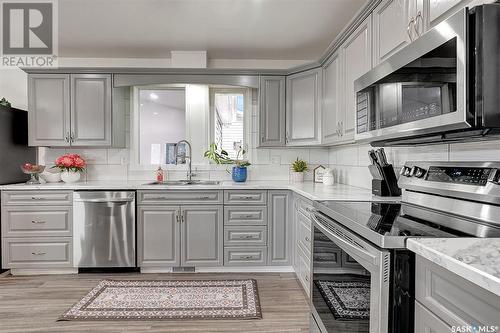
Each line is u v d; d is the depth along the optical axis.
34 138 3.30
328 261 1.54
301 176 3.60
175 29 2.97
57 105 3.31
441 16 1.33
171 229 3.10
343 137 2.54
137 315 2.29
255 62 3.78
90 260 3.06
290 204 3.14
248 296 2.60
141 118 3.75
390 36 1.79
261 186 3.13
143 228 3.10
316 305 1.73
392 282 0.99
